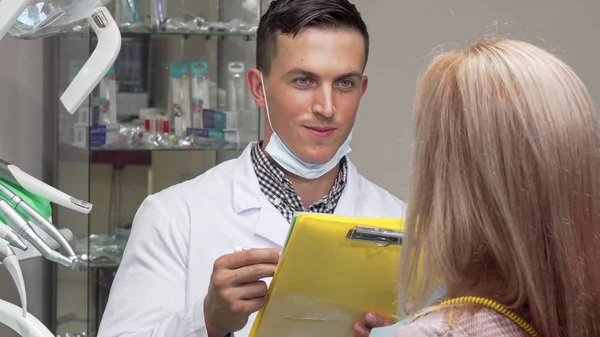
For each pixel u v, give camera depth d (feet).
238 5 11.60
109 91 11.05
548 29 13.21
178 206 7.02
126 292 6.70
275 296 5.31
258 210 6.93
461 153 3.80
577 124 3.72
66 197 5.12
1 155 10.64
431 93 3.95
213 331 5.87
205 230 6.84
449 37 13.00
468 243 3.78
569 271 3.69
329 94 6.44
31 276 11.01
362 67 6.62
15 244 4.94
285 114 6.56
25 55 10.80
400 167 13.11
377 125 13.02
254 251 5.46
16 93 10.74
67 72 10.44
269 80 6.65
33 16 4.83
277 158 6.73
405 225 4.04
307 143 6.56
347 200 7.12
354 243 5.02
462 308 3.73
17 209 5.08
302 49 6.41
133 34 11.29
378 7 12.85
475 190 3.75
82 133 10.52
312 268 5.11
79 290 10.80
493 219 3.74
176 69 11.55
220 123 11.62
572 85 3.79
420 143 3.97
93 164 10.91
